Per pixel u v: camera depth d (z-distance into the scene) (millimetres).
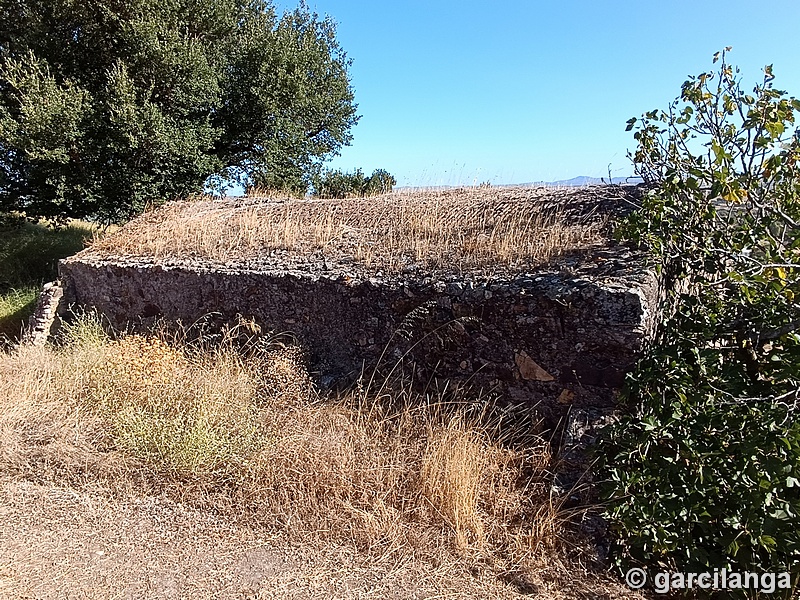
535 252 4301
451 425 3566
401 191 7930
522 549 2848
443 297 4008
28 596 2562
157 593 2617
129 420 3869
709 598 2594
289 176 13062
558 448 3471
